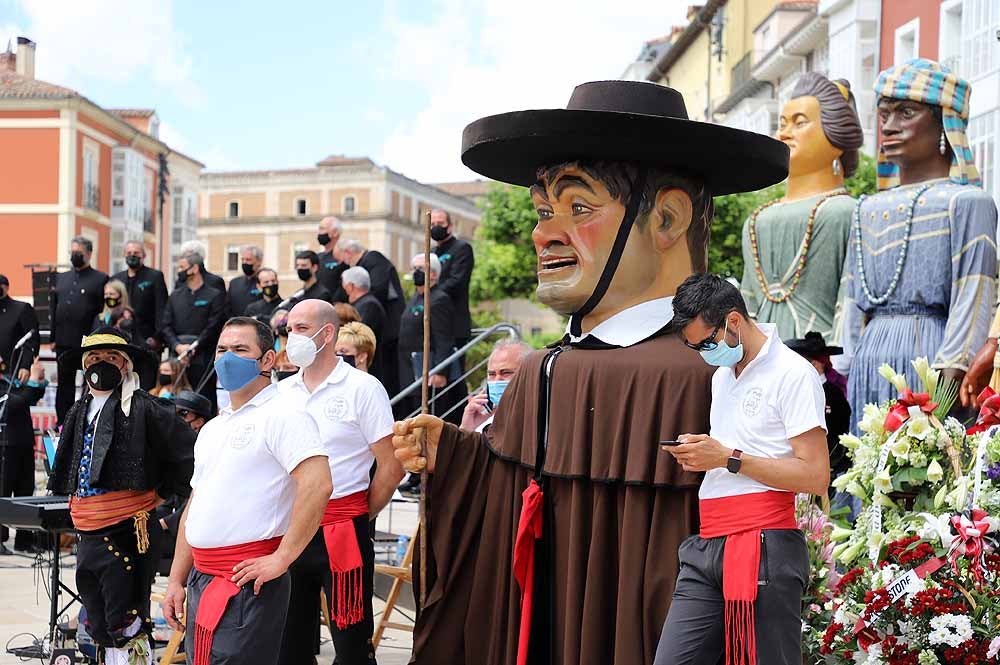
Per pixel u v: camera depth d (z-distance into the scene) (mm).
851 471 5391
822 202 7922
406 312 11039
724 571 4199
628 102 4883
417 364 10828
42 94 40500
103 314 13750
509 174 5414
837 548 5238
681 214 4961
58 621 8125
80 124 41406
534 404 5000
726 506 4250
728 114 38250
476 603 5184
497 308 39531
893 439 5152
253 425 4840
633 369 4727
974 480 4949
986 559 4711
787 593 4160
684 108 5031
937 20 18328
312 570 5668
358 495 5789
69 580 9930
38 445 19000
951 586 4719
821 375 6359
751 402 4258
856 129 8078
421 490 5203
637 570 4609
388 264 11750
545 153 5004
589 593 4691
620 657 4590
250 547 4773
